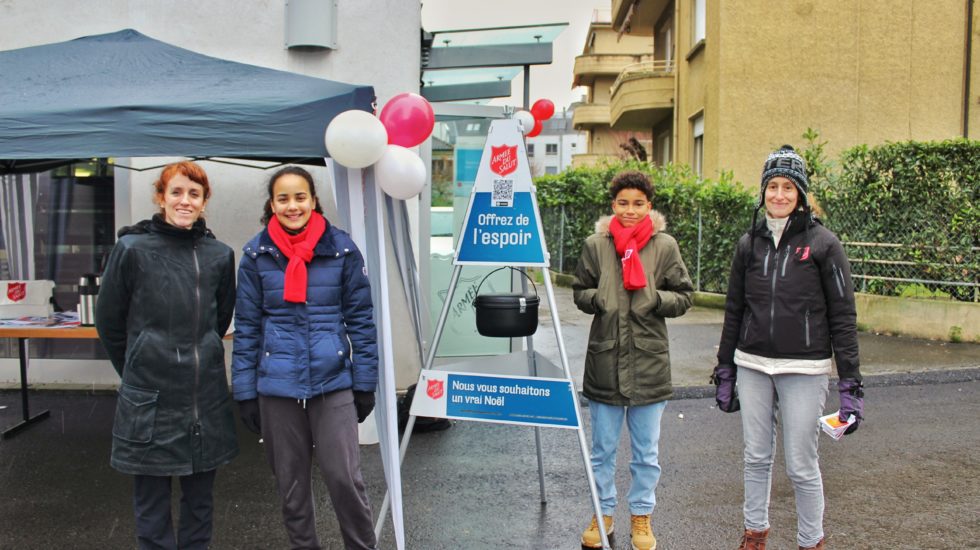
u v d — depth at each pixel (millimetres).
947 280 8555
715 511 4098
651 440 3557
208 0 6168
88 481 4570
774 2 13234
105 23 6195
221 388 3111
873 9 13320
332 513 4098
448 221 6879
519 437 5453
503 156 3459
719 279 11531
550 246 16484
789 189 3146
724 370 3459
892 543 3648
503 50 7176
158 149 3666
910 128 13484
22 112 3598
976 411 5918
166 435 2945
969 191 8328
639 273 3461
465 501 4270
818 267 3121
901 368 7102
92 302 5141
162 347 2949
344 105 3867
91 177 6516
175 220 3020
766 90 13312
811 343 3109
